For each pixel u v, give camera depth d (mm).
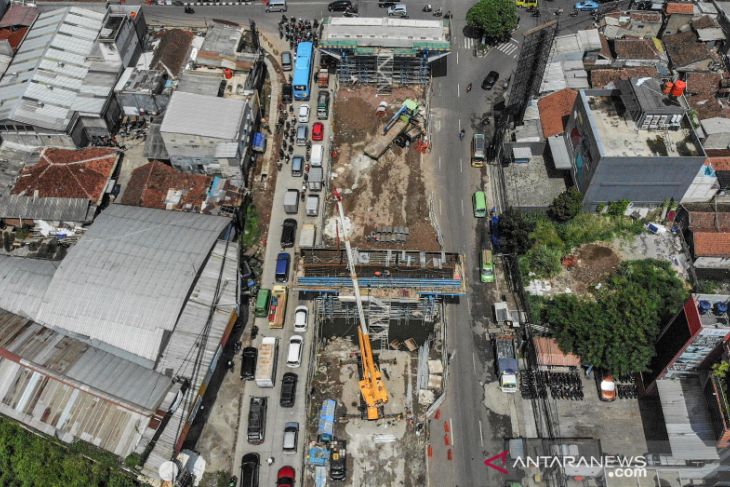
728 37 114375
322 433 74812
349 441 75938
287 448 74000
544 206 95062
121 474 72000
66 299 77562
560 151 98688
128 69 109125
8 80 105562
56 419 71500
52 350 75812
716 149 100375
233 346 83062
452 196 99500
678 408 71688
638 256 91000
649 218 94438
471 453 74875
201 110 96938
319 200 97812
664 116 87688
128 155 104500
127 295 77000
